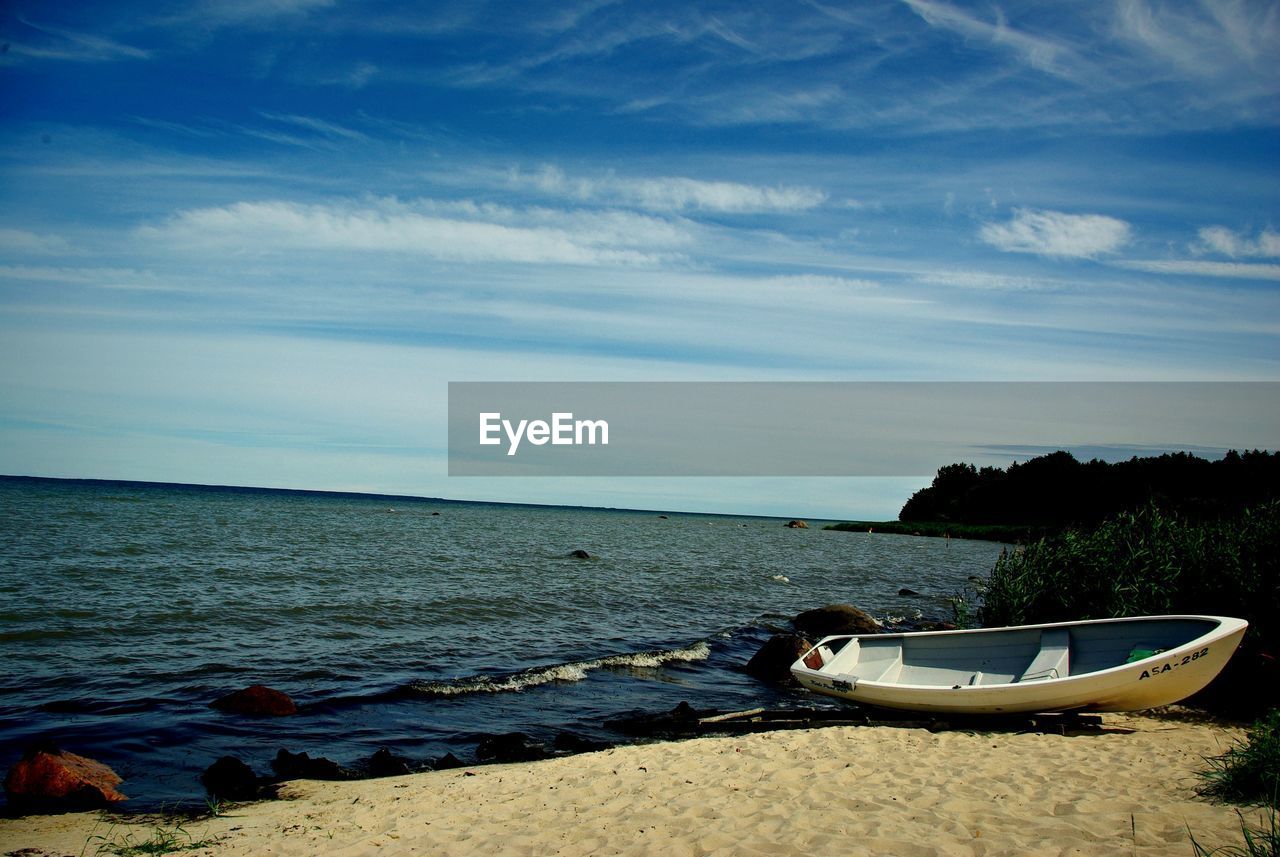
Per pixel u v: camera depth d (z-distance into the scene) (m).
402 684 14.30
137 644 16.36
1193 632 10.61
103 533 39.97
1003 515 87.75
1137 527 14.79
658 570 37.53
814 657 12.52
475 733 11.87
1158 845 5.62
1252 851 5.11
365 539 47.53
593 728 12.30
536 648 18.12
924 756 9.11
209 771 9.42
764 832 6.52
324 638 17.92
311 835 7.16
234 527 50.91
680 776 8.53
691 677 16.00
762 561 47.47
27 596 20.92
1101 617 13.43
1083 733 10.34
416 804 8.04
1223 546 12.80
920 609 28.17
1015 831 6.19
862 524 131.00
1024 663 11.88
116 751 10.36
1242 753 7.27
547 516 141.75
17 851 7.07
